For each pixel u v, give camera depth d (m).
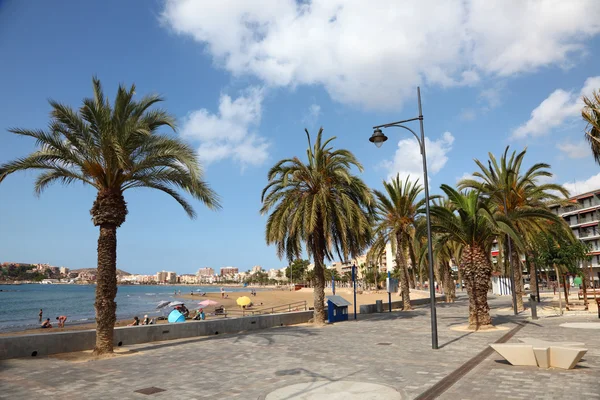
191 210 16.86
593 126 15.35
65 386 8.61
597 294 26.58
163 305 53.34
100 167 13.77
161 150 14.11
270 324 21.41
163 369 10.37
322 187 21.70
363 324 21.84
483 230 17.80
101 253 13.48
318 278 22.73
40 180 14.38
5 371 10.25
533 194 27.11
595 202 75.44
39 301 93.56
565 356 8.95
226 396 7.60
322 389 7.80
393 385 8.02
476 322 17.34
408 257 36.22
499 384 7.76
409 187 32.78
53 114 13.19
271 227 22.44
